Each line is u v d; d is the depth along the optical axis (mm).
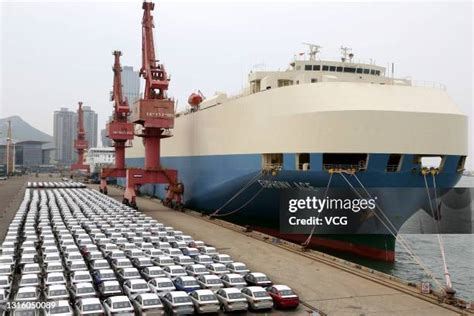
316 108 34688
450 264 44281
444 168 34438
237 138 45781
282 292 21391
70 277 23438
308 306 21500
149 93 58281
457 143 34500
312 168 34875
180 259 27609
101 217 47125
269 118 39344
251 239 38344
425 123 33406
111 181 131750
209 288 22422
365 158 34688
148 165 60438
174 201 62719
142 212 57469
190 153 62375
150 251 29719
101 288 21531
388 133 33000
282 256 31797
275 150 38250
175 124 71062
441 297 22688
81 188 101375
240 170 44812
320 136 34250
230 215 50750
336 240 35969
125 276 23844
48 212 50812
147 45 58594
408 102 34281
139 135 62594
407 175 33969
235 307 20188
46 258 27016
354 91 35062
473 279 38750
